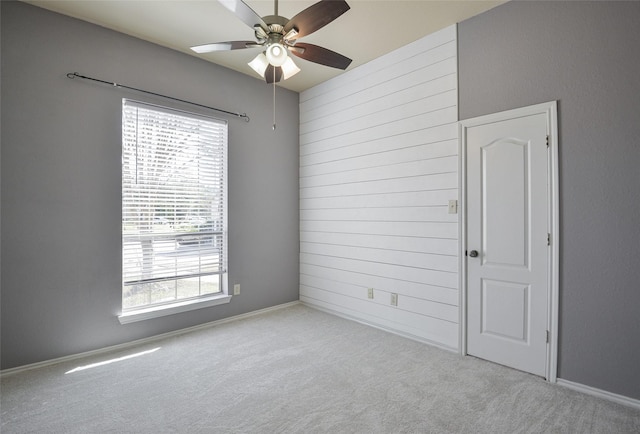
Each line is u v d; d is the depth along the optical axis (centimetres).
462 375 243
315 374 246
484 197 268
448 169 289
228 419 192
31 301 254
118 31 292
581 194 221
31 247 254
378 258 346
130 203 301
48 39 260
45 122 259
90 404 207
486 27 265
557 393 218
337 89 388
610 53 210
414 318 315
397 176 328
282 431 181
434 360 269
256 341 310
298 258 442
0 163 242
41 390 223
